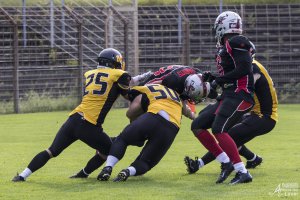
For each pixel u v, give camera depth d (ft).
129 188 94.22
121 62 103.65
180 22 262.67
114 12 250.16
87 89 101.24
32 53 245.24
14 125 193.67
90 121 99.76
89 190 92.73
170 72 104.47
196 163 107.86
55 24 253.44
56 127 187.93
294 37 273.13
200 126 101.86
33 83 240.73
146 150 99.76
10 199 87.35
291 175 105.29
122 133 100.01
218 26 100.17
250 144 148.36
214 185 96.58
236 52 97.71
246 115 109.50
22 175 100.78
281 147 142.92
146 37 264.72
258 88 108.47
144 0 298.76
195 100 103.76
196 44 268.21
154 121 99.14
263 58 272.72
